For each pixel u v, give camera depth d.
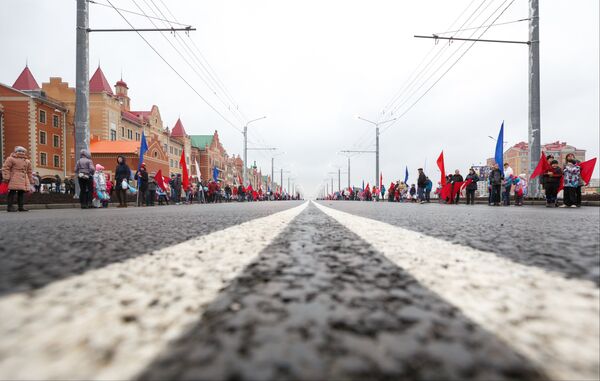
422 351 0.62
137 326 0.75
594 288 1.15
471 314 0.86
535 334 0.73
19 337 0.68
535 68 17.05
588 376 0.54
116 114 56.12
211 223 4.45
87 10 15.25
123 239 2.64
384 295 1.04
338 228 3.66
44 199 15.91
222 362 0.57
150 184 21.80
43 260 1.67
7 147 45.75
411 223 4.44
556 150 96.50
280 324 0.77
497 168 17.95
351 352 0.62
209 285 1.17
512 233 3.13
